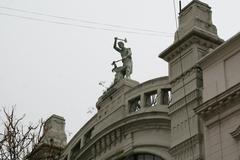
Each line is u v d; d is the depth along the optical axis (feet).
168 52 107.45
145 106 110.32
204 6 109.50
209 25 106.73
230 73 90.89
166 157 100.53
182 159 93.86
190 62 101.40
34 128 121.49
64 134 143.43
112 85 123.13
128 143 109.09
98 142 118.11
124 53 126.52
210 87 93.56
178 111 99.45
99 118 122.52
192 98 96.89
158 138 103.96
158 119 104.68
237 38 90.12
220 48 93.09
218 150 87.20
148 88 111.04
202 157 90.27
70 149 130.11
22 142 86.74
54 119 145.38
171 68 106.42
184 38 103.40
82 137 127.54
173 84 104.22
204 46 103.24
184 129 96.22
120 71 124.36
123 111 114.73
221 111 89.04
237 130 84.02
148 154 105.50
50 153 119.75
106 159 113.91
